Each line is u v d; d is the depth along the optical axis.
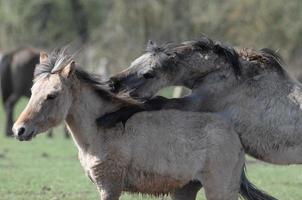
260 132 17.22
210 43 17.73
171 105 17.19
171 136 15.64
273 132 17.17
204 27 60.75
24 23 80.06
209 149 15.70
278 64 17.72
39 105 14.98
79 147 15.76
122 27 61.81
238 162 15.99
